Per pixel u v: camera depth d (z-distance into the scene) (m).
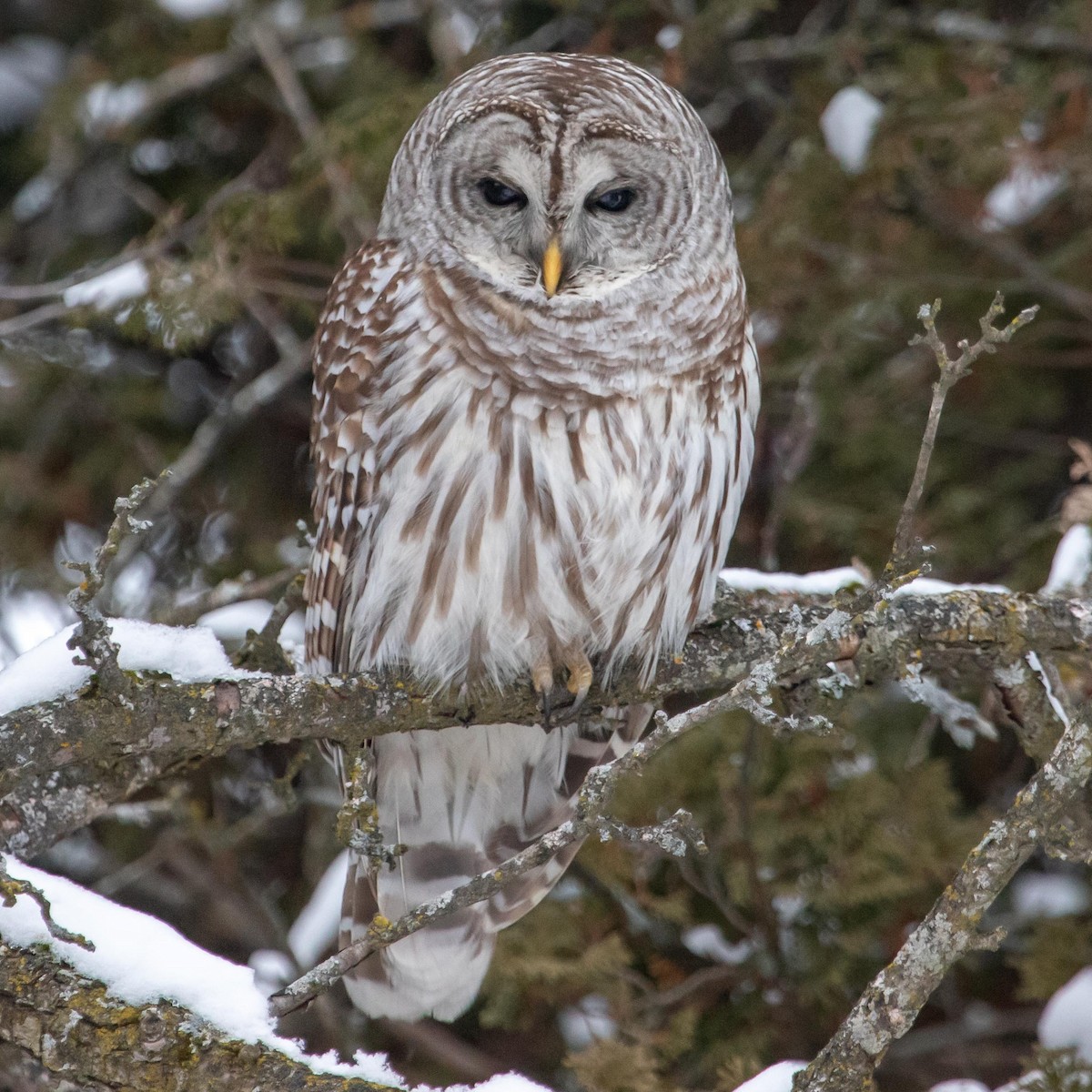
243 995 6.51
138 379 13.39
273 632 8.70
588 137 8.88
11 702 7.10
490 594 8.59
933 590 8.95
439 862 9.68
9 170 14.45
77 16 14.66
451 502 8.52
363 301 9.05
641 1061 9.35
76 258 13.58
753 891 10.36
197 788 13.09
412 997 9.53
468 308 8.65
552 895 11.12
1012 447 12.70
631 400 8.59
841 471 12.56
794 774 10.60
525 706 8.81
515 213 8.87
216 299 10.84
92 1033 6.36
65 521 12.98
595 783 6.33
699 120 9.56
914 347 12.59
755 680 6.36
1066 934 10.35
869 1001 6.45
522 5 13.91
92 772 8.41
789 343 12.52
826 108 12.49
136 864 11.44
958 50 12.45
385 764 9.64
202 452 12.12
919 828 10.63
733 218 9.55
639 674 9.05
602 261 8.80
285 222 11.14
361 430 8.80
